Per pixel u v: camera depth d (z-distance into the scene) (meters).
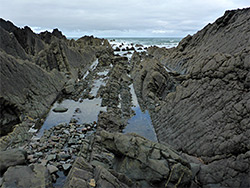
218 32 35.81
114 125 16.75
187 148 12.04
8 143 13.78
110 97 24.92
